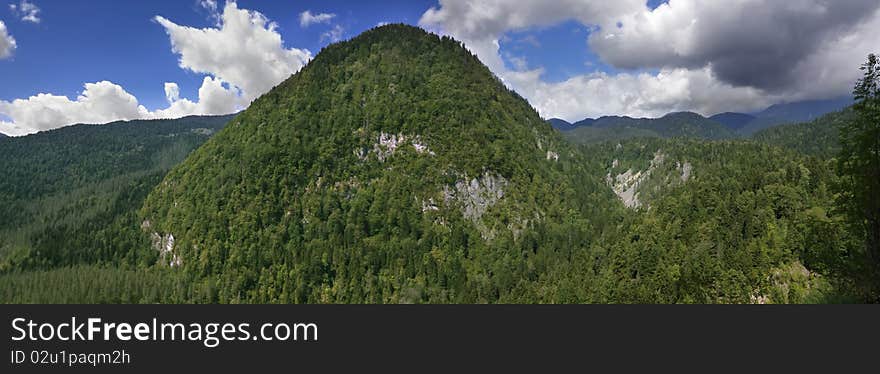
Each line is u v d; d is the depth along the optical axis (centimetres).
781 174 17350
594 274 17038
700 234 15062
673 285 13900
